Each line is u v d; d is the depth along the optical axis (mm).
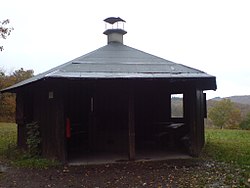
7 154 9578
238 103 43344
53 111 8305
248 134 16656
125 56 9773
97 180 6504
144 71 8352
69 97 10805
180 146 10711
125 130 10539
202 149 9891
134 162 8289
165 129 11336
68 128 8266
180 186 5918
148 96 11758
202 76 8109
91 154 9680
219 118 39375
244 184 5918
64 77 7297
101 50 10234
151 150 10289
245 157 8727
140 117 11648
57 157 8141
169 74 8172
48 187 6027
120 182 6309
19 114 10375
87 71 8000
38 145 8828
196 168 7480
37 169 7566
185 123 10578
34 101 9430
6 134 15141
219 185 5918
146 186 5977
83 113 10961
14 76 30156
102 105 10844
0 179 6656
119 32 11289
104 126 10750
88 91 10891
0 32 18828
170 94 11836
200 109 9656
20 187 6043
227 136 15352
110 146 10609
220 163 8023
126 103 10688
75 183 6293
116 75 7742
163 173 7031
